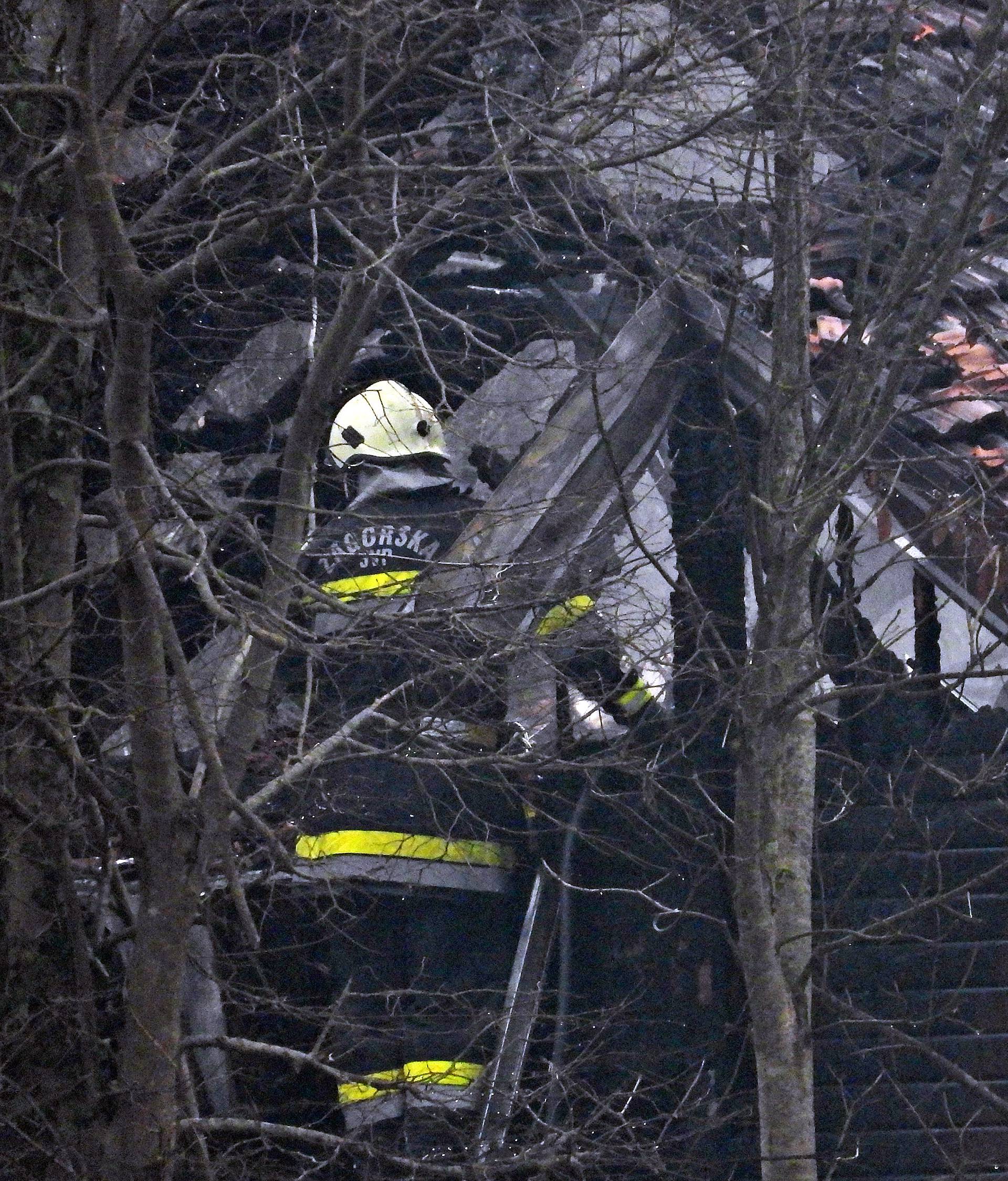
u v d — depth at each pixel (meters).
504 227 18.75
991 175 24.06
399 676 18.97
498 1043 18.91
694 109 18.30
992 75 19.98
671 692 22.88
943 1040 19.62
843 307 22.67
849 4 20.47
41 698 16.45
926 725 22.61
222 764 13.70
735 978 20.75
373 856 19.30
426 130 18.91
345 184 16.69
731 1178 19.28
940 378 22.03
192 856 15.02
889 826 18.56
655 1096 20.22
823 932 16.25
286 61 19.33
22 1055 16.11
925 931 20.20
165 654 15.90
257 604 14.67
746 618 23.12
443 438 21.91
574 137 16.19
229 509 16.38
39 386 17.17
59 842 15.69
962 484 19.94
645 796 17.59
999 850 20.45
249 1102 18.95
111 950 17.08
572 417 21.81
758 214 18.98
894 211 21.12
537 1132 16.97
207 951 18.61
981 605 19.25
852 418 16.94
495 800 20.42
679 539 19.56
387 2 16.14
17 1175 15.45
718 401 23.25
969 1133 19.08
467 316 22.02
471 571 19.97
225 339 22.55
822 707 21.73
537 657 18.05
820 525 16.28
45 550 17.00
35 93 14.34
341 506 22.77
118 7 15.82
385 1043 18.84
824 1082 19.91
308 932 19.92
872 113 18.98
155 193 20.83
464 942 20.30
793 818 17.23
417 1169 15.66
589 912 21.48
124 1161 14.73
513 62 18.53
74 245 17.56
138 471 14.38
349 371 21.94
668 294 22.58
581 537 21.17
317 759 15.88
